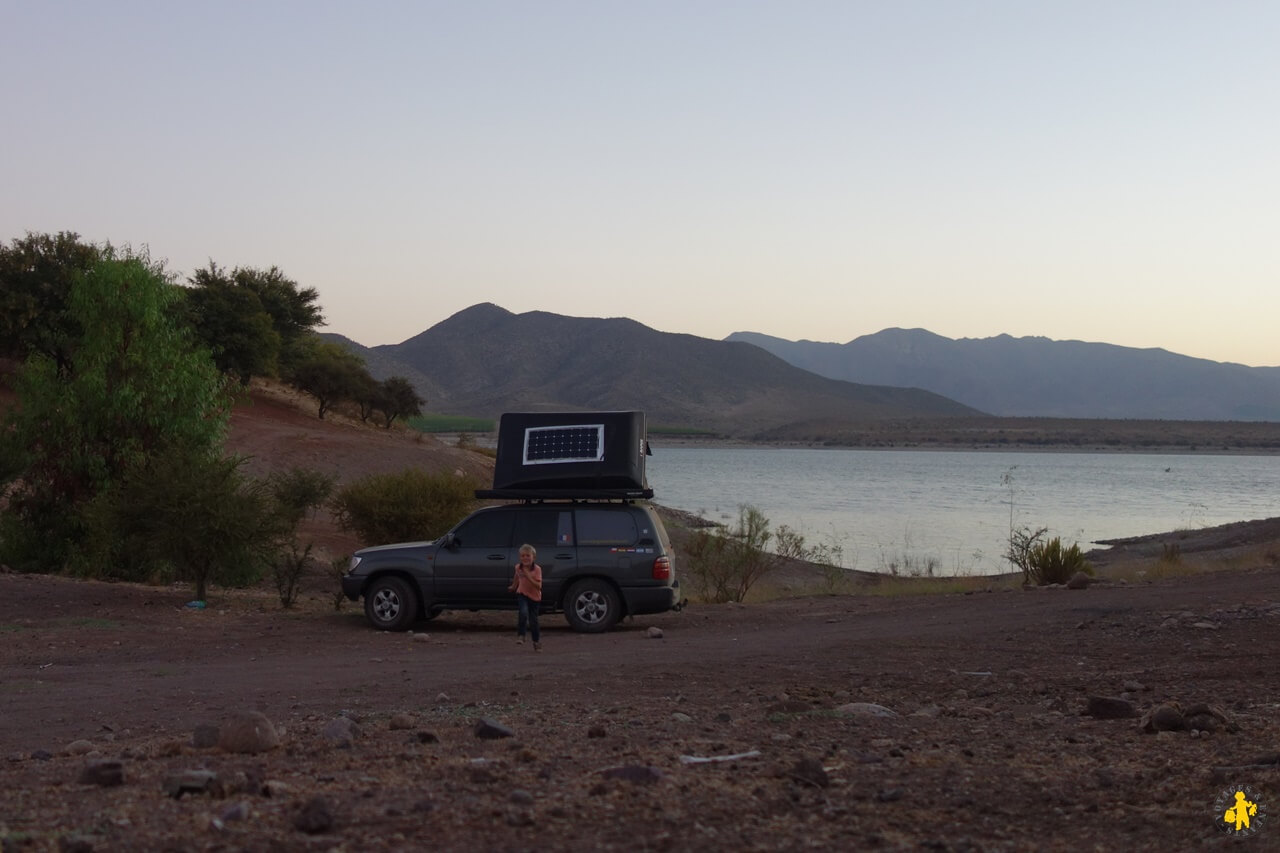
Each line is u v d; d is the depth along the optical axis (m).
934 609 17.98
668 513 62.00
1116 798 5.89
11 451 23.25
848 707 8.77
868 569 37.31
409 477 27.62
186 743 7.48
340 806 5.39
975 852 5.00
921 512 68.81
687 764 6.52
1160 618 14.30
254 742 7.06
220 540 19.05
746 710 8.97
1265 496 91.31
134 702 10.13
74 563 23.05
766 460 199.75
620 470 16.80
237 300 73.94
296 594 22.48
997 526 57.62
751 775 6.25
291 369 86.50
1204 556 35.84
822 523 59.38
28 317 55.69
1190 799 5.81
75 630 15.37
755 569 25.06
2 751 7.89
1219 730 7.64
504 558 16.36
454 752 6.97
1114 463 192.75
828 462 191.00
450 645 14.86
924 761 6.73
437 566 16.44
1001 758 6.89
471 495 28.22
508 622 18.08
